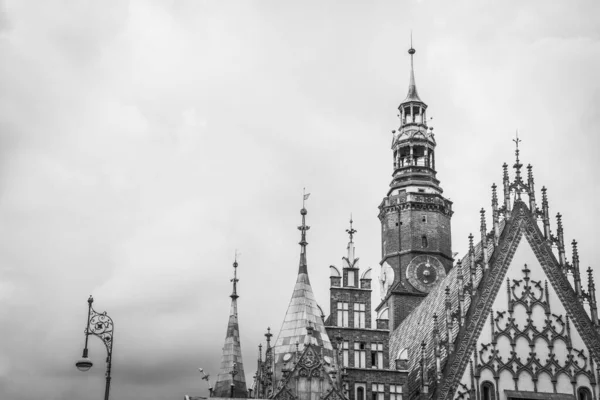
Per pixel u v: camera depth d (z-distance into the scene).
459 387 63.00
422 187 104.00
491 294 65.81
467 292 66.38
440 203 103.31
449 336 64.44
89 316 50.41
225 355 86.56
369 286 70.62
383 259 103.38
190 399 61.88
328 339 66.94
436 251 101.19
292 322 67.31
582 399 64.06
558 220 68.62
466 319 64.94
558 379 64.06
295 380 62.12
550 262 67.25
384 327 69.19
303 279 69.12
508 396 63.03
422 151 105.69
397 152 106.50
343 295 70.19
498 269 66.69
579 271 67.12
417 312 87.81
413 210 102.75
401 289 99.38
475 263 67.25
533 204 69.12
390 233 103.25
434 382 63.78
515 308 65.62
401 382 66.50
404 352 72.38
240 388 85.00
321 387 62.16
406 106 108.19
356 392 65.88
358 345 68.25
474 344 64.19
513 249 67.44
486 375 63.56
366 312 69.81
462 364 63.59
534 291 66.38
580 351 64.94
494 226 68.38
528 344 64.75
